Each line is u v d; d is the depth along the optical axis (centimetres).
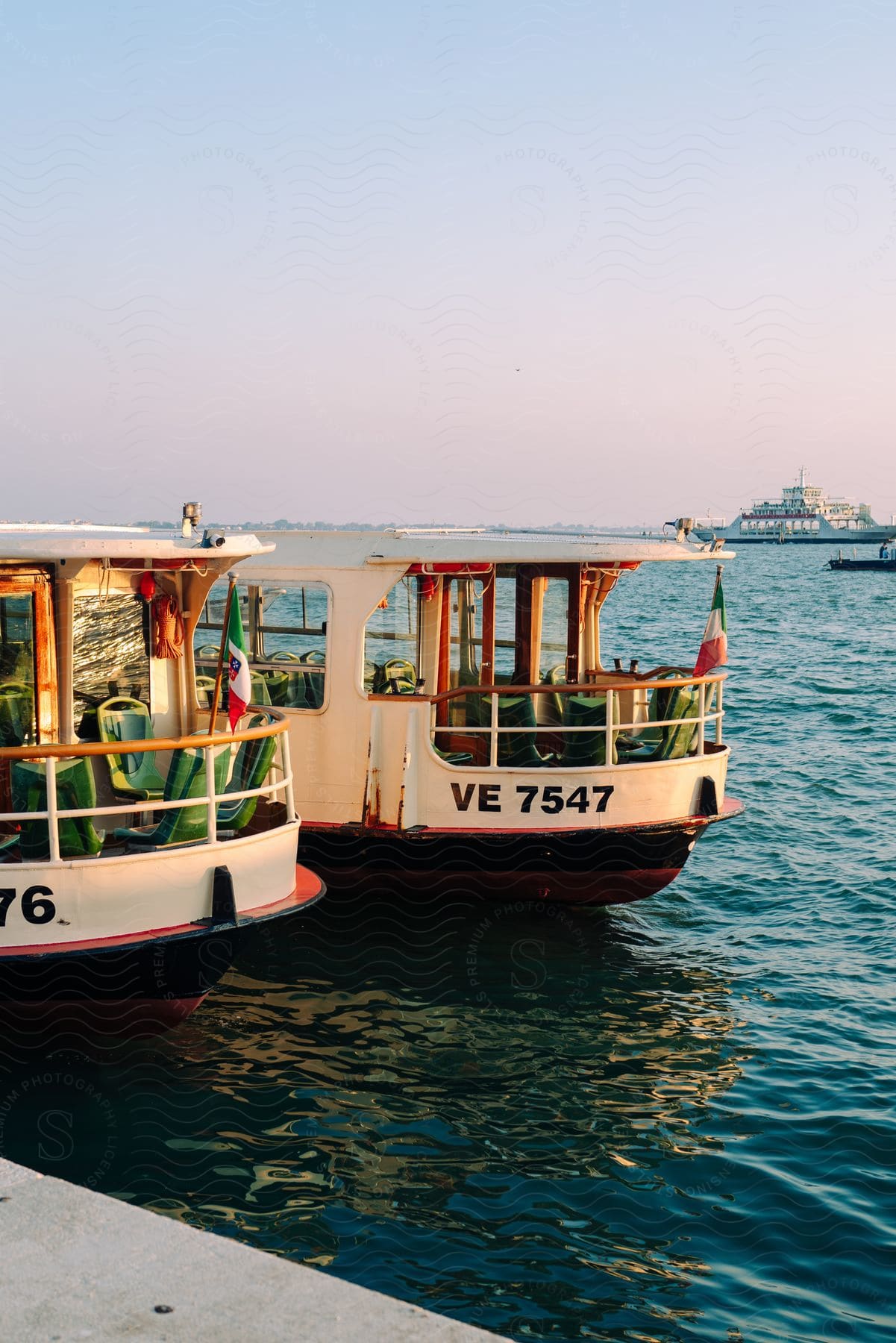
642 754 1408
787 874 1580
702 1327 718
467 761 1388
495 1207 834
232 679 980
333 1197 838
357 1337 358
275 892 1039
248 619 1426
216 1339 357
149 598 1117
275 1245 782
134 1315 367
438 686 1439
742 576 12100
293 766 1366
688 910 1457
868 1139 925
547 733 1417
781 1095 998
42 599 1037
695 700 1410
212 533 1041
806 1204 842
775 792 2014
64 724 1058
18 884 905
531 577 1413
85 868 914
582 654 1468
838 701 3059
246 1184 848
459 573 1411
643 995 1198
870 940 1352
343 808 1352
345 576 1351
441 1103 975
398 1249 783
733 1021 1141
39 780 924
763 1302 741
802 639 4947
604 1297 741
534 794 1311
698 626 5603
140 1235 408
